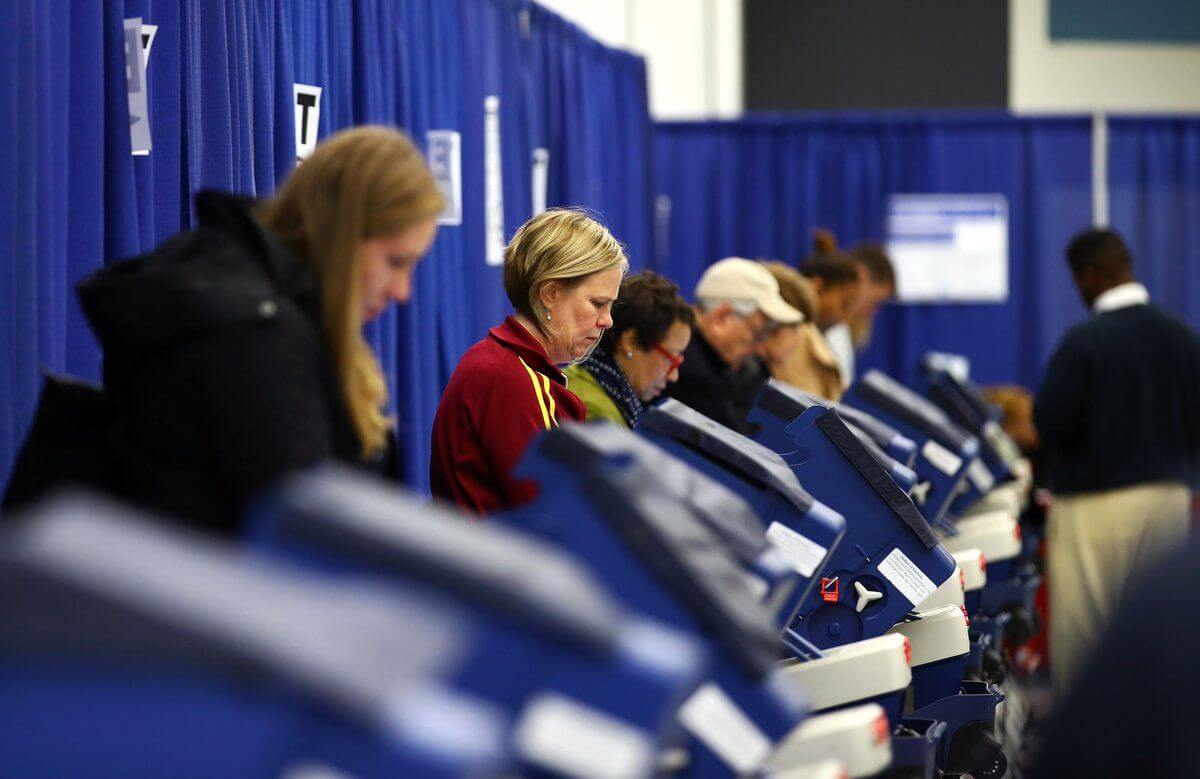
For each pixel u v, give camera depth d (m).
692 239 25.22
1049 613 14.66
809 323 11.98
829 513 5.80
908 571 6.65
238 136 8.61
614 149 19.89
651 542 4.02
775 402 7.06
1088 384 14.20
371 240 4.92
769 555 4.73
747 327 10.24
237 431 4.50
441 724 2.40
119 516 2.49
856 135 25.30
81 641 2.24
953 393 13.91
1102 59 27.83
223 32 8.27
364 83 10.99
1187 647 3.14
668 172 25.17
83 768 2.31
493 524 4.13
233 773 2.30
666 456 4.97
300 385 4.62
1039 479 17.92
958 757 6.81
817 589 6.68
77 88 7.09
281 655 2.29
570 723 3.04
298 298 4.87
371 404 5.01
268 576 2.49
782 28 26.86
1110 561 14.19
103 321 4.70
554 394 7.52
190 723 2.30
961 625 7.12
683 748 3.93
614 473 4.12
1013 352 25.33
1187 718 3.10
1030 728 9.37
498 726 2.83
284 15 9.47
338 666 2.34
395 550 2.95
